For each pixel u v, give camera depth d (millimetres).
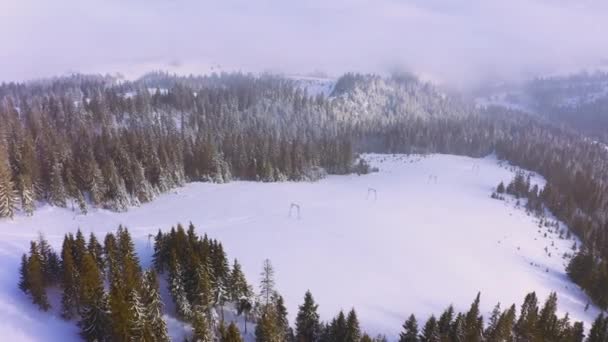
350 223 99625
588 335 59750
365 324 58156
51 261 55938
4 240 70500
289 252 79125
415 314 62438
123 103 170250
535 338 55375
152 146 118062
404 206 123312
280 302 51750
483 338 55562
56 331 49156
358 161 196125
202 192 114875
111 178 96125
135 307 44094
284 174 143000
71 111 151875
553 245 105375
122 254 59719
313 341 51625
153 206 100562
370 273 74062
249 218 96812
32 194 85125
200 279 51906
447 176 175750
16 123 121438
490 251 93438
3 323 47688
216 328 51938
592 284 78250
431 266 80188
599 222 120375
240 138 150125
